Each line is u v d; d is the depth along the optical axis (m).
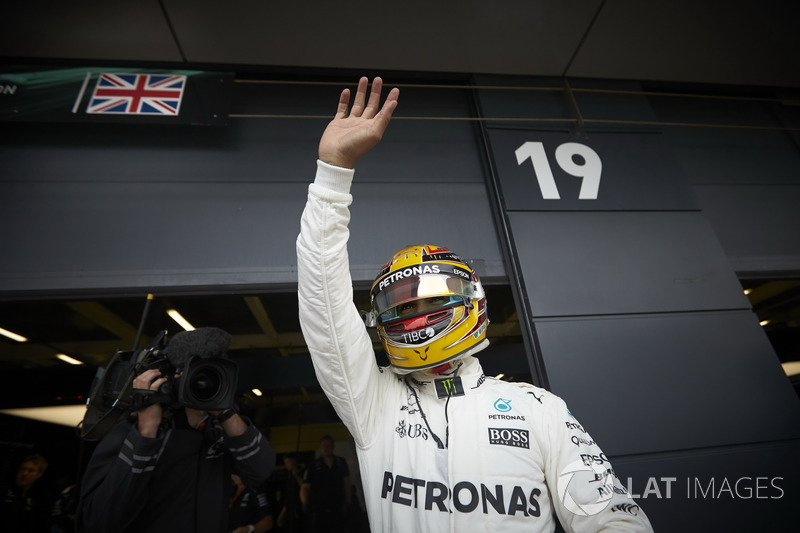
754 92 3.22
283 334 3.58
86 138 2.40
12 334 3.28
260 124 2.57
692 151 2.89
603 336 2.11
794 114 3.17
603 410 1.95
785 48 2.87
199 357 1.21
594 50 2.78
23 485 2.62
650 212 2.47
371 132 0.91
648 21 2.62
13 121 2.26
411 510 0.88
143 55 2.58
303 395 4.35
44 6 2.25
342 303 0.93
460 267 1.10
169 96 2.41
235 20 2.43
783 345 4.27
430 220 2.43
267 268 2.22
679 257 2.36
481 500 0.84
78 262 2.13
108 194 2.29
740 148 2.95
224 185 2.38
